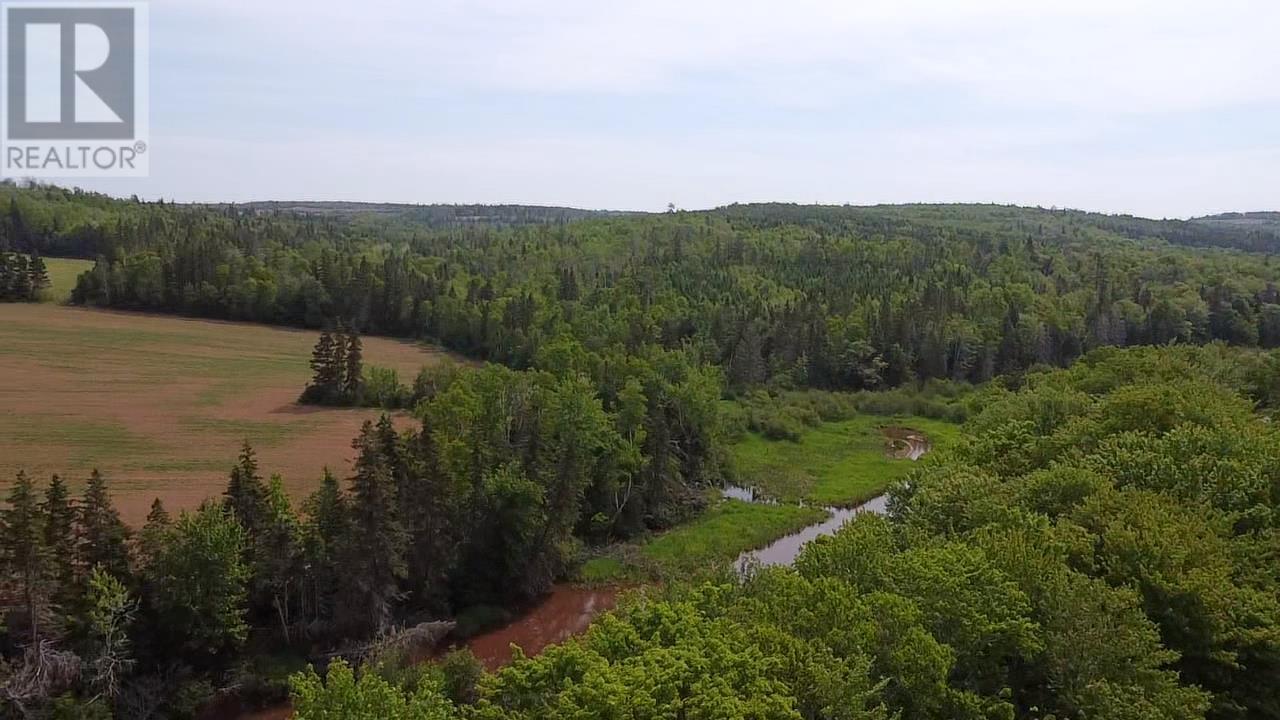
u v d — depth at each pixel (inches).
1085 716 1168.2
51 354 4849.9
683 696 1064.2
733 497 3540.8
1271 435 2075.5
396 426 3892.7
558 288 6638.8
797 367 5502.0
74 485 2856.8
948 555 1364.4
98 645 1838.1
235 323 6151.6
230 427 3764.8
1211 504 1711.4
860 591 1435.8
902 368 5605.3
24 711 1675.7
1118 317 5944.9
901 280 7145.7
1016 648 1285.7
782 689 1051.9
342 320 6225.4
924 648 1151.0
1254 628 1327.5
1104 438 2156.7
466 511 2551.7
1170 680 1202.0
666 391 3686.0
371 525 2204.7
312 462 3302.2
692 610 1347.2
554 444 2883.9
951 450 2586.1
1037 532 1544.0
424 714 1122.7
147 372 4653.1
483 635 2391.7
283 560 2124.8
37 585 1792.6
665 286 6766.7
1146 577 1400.1
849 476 3789.4
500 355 5344.5
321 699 1101.1
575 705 1018.7
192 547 1939.0
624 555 2886.3
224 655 2020.2
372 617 2212.1
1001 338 5753.0
